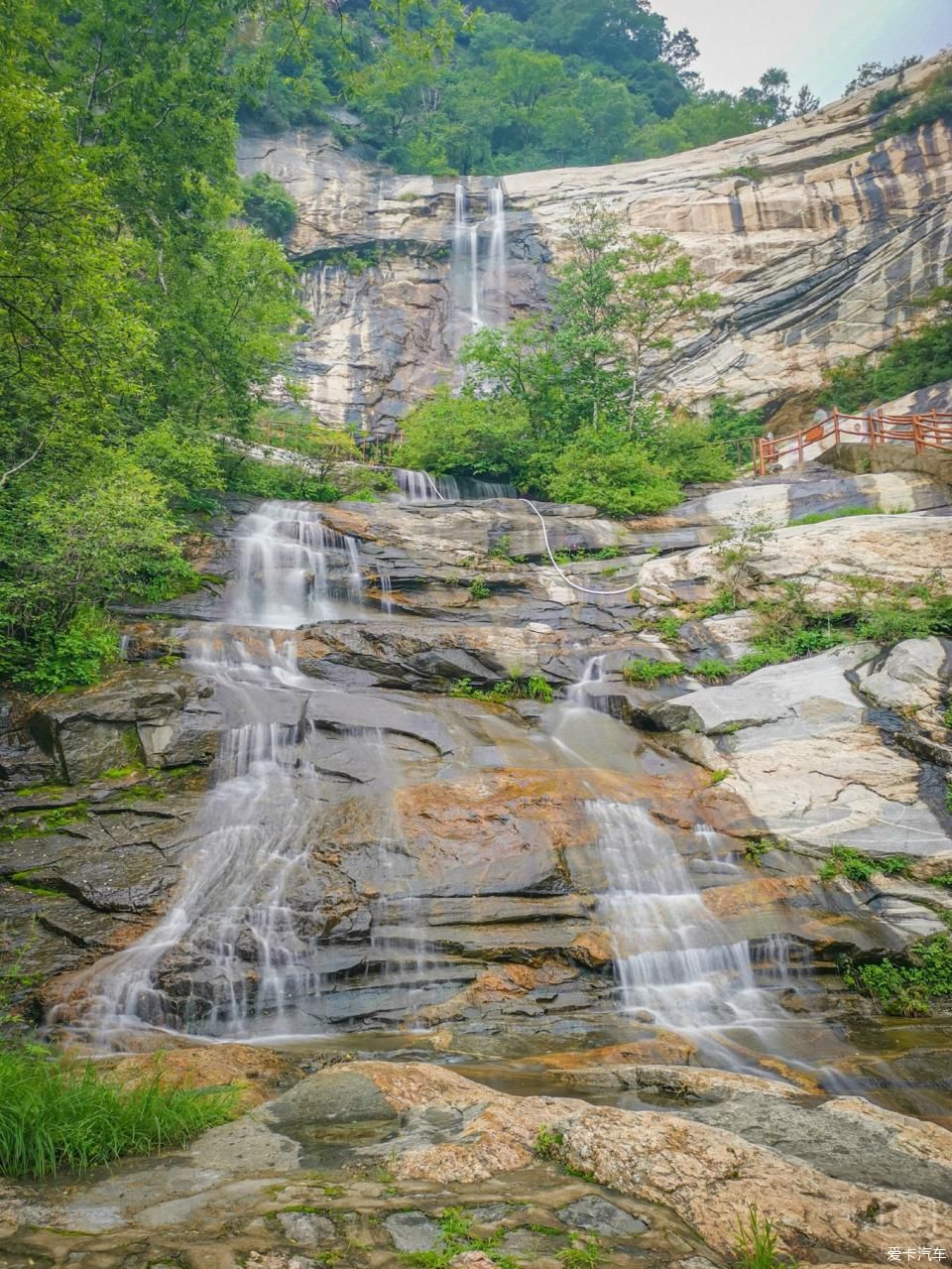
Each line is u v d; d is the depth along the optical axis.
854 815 11.27
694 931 9.12
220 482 19.33
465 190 45.31
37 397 13.35
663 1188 3.72
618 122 62.78
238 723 11.50
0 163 10.99
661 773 12.49
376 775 11.09
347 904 8.65
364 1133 4.44
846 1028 8.04
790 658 14.97
